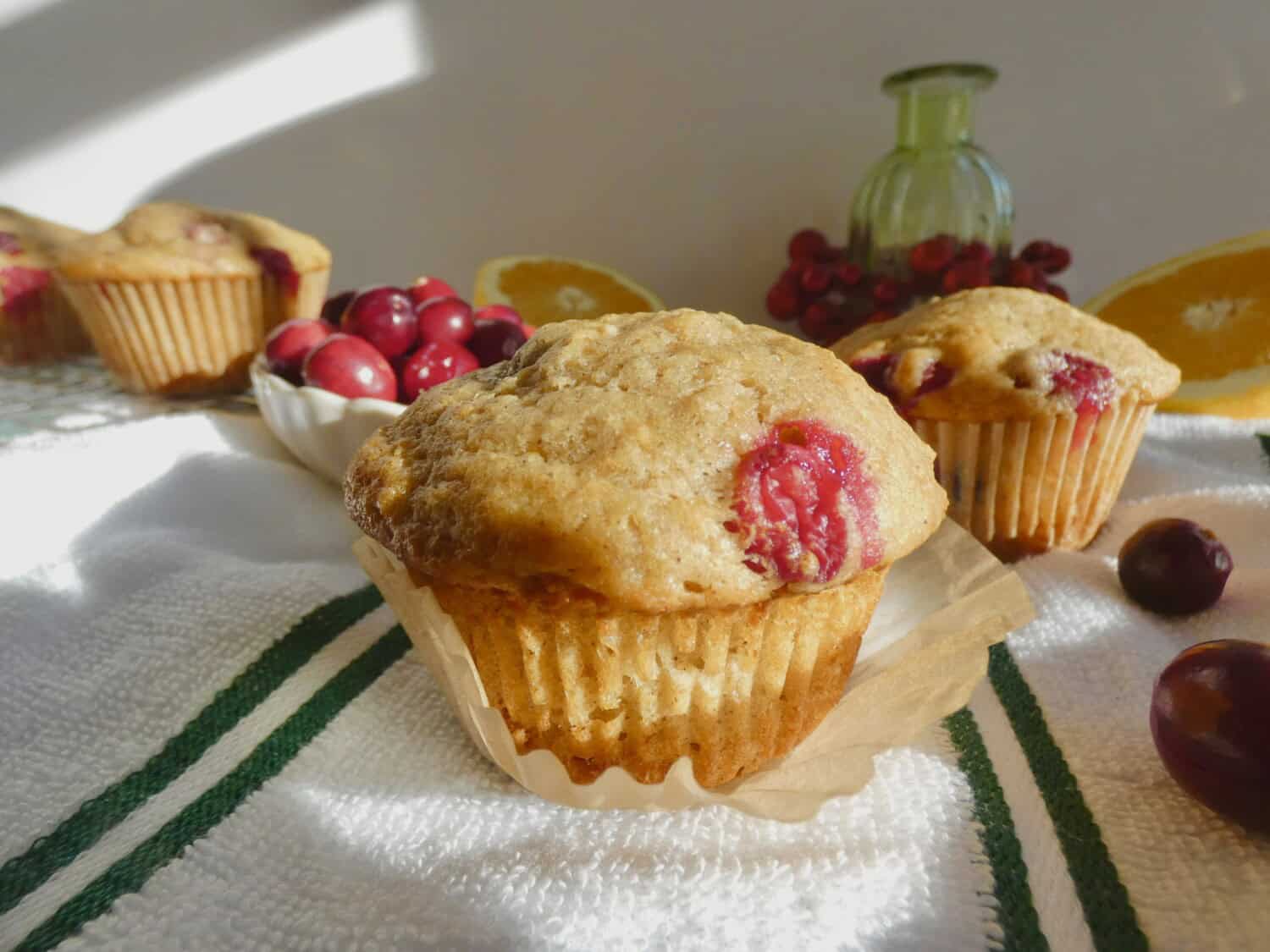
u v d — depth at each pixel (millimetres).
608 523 106
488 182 316
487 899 98
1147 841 103
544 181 314
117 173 323
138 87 314
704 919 95
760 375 121
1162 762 108
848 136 297
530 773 112
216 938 94
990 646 133
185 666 142
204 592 158
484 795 117
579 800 113
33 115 317
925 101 258
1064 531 181
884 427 124
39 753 129
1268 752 96
